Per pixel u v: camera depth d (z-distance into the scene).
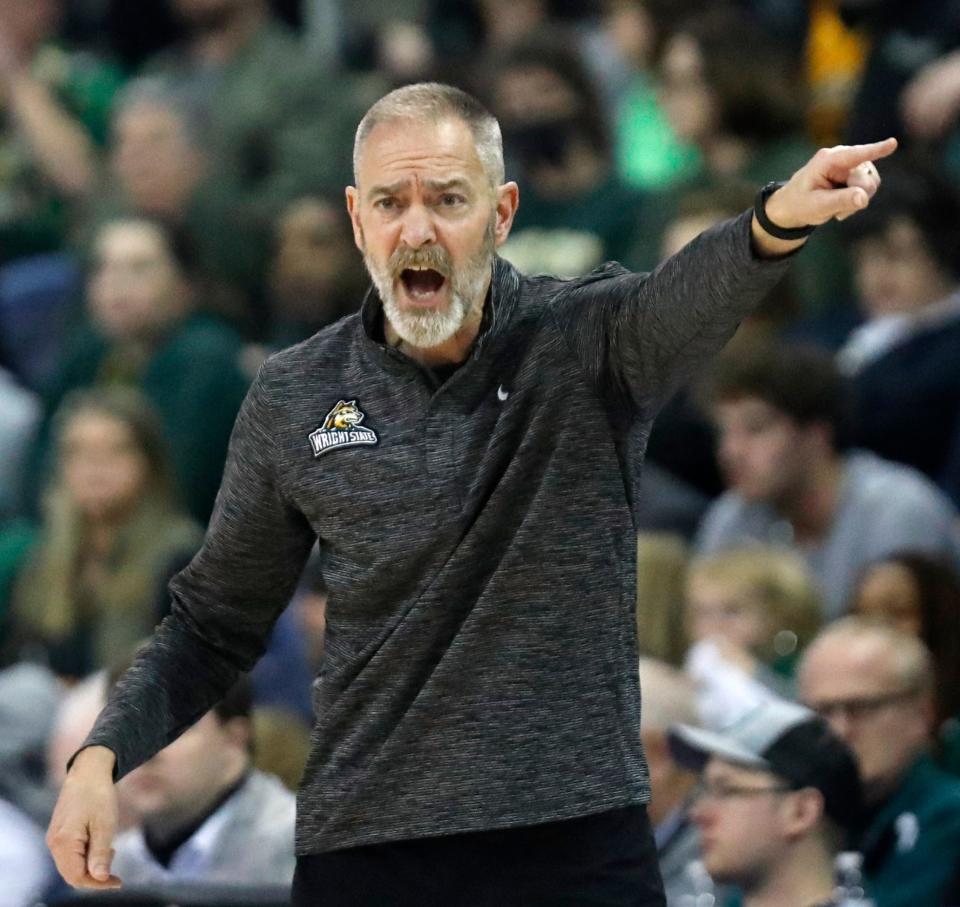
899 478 23.17
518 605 11.27
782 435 22.78
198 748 17.03
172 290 30.38
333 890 11.54
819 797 16.11
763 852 16.08
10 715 21.25
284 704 21.88
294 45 35.56
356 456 11.56
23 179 37.00
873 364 25.19
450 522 11.35
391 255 11.33
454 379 11.51
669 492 25.08
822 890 16.11
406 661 11.40
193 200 33.09
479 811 11.15
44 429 30.44
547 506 11.31
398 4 38.00
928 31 29.61
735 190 26.56
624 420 11.53
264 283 32.41
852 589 21.31
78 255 34.19
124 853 17.20
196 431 28.80
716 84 28.53
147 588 25.66
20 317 34.12
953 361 24.84
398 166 11.29
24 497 30.23
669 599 21.19
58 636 25.88
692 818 16.69
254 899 15.37
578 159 29.84
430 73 32.72
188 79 36.00
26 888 19.30
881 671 17.78
